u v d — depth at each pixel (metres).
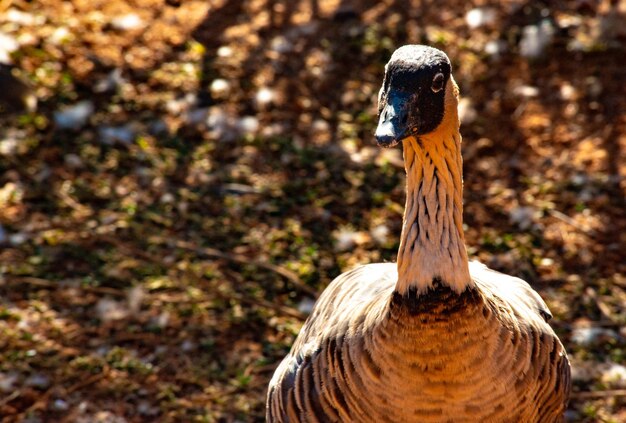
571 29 14.15
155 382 9.46
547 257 10.95
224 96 13.25
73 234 11.17
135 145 12.48
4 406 9.13
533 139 12.50
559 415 6.84
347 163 12.27
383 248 11.01
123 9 14.62
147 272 10.70
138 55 13.84
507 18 14.46
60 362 9.59
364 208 11.62
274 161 12.34
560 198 11.67
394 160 12.33
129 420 9.09
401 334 5.88
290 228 11.34
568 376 6.83
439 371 5.87
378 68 13.62
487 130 12.66
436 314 5.81
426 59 5.77
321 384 6.38
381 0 14.95
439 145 5.80
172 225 11.38
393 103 5.70
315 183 11.97
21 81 12.80
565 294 10.47
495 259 10.88
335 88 13.42
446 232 5.86
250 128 12.80
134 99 13.16
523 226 11.32
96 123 12.73
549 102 13.01
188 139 12.66
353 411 6.23
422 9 14.73
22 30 13.95
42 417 9.05
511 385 6.04
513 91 13.18
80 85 13.27
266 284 10.62
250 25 14.50
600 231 11.23
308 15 14.73
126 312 10.20
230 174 12.12
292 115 13.04
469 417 6.03
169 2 14.85
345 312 6.62
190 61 13.80
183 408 9.21
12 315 10.08
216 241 11.20
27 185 11.80
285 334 10.02
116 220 11.39
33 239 11.09
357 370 6.11
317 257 10.94
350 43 14.05
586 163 12.12
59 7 14.55
